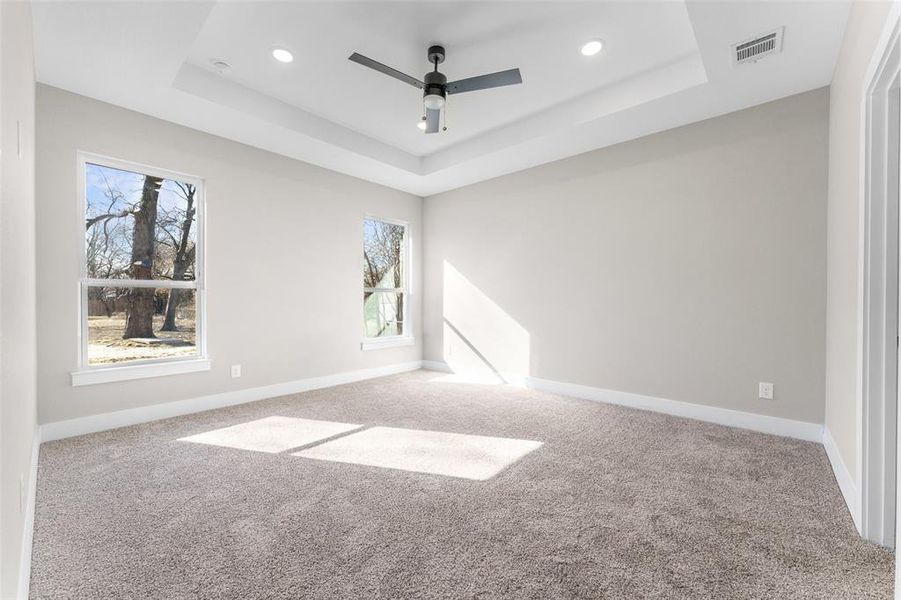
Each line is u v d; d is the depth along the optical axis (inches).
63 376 113.7
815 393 114.1
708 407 132.6
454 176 191.2
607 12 95.9
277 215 162.7
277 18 98.3
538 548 64.9
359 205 193.9
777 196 120.3
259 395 157.3
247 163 153.6
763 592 55.4
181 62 102.2
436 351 220.8
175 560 61.6
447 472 93.1
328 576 58.3
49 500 79.0
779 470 94.1
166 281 135.9
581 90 131.3
